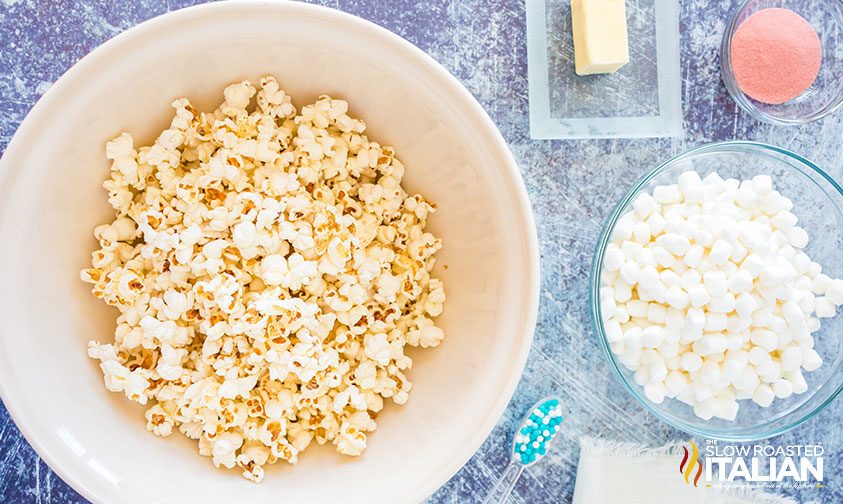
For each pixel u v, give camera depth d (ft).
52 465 1.83
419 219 2.05
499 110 2.23
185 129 1.95
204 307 1.90
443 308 2.06
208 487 1.92
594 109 2.26
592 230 2.25
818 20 2.33
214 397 1.90
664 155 2.27
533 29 2.23
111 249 1.94
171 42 1.83
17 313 1.84
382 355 1.97
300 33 1.86
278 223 1.94
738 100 2.27
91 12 2.14
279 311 1.90
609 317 2.18
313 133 1.98
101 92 1.84
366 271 1.97
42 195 1.85
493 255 1.94
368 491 1.93
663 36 2.28
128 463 1.89
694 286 2.12
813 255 2.30
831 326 2.27
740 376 2.16
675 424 2.16
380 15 2.20
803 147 2.31
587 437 2.25
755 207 2.20
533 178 2.24
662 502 2.24
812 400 2.27
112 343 1.98
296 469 1.98
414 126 1.98
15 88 2.14
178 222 1.94
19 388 1.83
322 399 1.96
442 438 1.94
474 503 2.24
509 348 1.91
